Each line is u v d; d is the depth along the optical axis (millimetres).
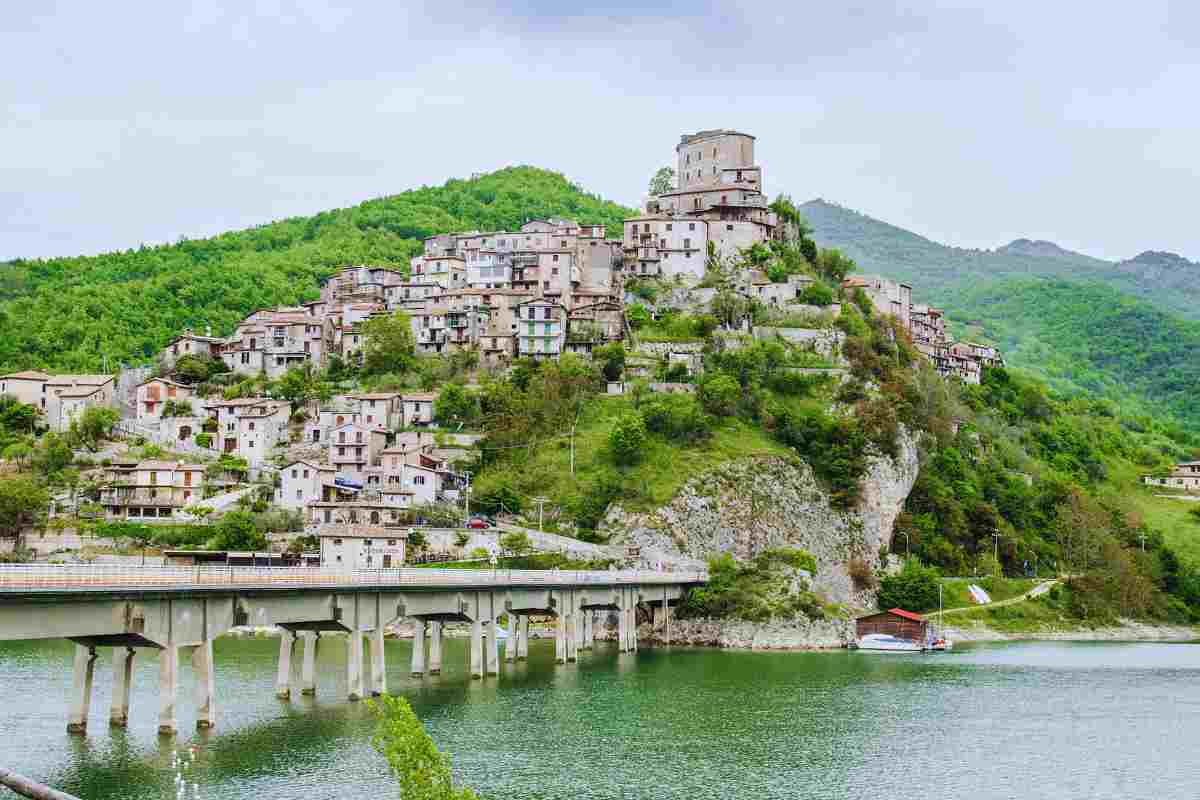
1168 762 109312
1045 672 172125
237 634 192875
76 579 84312
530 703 129000
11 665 146750
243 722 108812
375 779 89375
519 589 156125
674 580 199500
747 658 180875
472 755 103875
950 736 119188
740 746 111125
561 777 97062
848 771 102812
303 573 111375
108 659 155625
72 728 99812
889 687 151250
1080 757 110938
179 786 84250
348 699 120938
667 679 152125
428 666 158125
